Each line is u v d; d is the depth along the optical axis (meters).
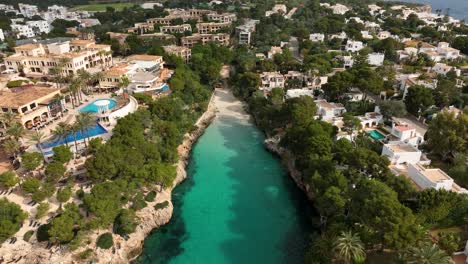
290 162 115.00
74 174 95.25
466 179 85.69
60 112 124.94
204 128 144.62
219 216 93.75
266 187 106.38
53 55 170.12
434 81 146.38
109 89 152.00
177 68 177.12
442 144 98.25
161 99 134.75
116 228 81.31
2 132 108.75
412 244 61.38
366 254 69.44
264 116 140.88
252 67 188.50
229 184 107.81
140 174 91.12
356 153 88.62
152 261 79.06
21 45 195.50
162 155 106.75
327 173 88.56
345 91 147.50
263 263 78.38
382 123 122.75
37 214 78.62
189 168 116.44
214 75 183.62
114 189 83.44
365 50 199.38
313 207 96.38
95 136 109.69
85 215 82.00
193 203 98.94
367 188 72.62
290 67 188.62
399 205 64.62
